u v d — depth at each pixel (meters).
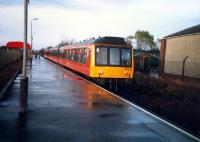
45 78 20.66
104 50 17.61
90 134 7.14
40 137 6.80
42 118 8.61
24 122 8.10
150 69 38.72
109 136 7.03
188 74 29.27
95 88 15.79
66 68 33.53
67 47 32.69
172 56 32.88
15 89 14.61
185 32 30.91
